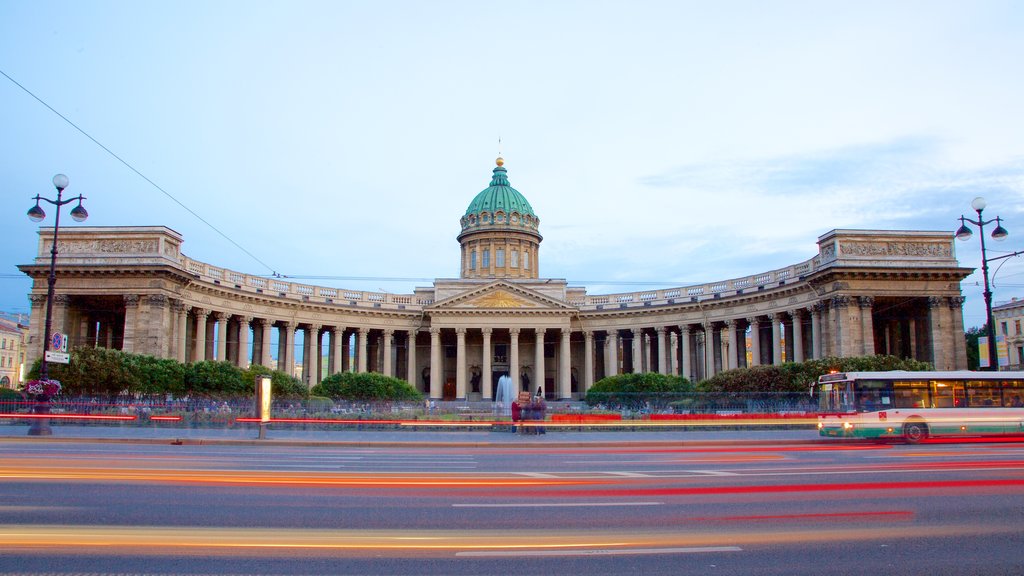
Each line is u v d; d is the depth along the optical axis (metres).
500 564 11.32
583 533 13.49
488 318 102.62
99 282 72.69
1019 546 12.66
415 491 18.44
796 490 18.88
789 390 64.69
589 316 105.00
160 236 72.75
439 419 53.53
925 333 77.12
